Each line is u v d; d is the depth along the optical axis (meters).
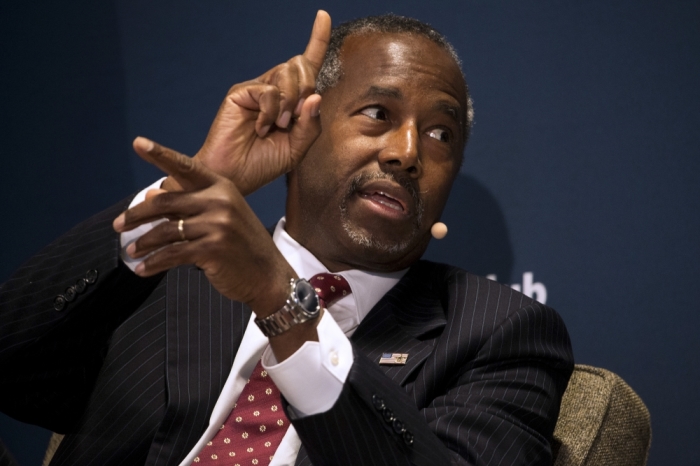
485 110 8.49
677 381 7.96
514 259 8.37
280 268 4.59
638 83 8.16
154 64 9.26
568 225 8.24
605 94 8.23
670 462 7.93
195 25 9.19
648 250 8.07
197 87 9.15
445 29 8.61
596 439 6.32
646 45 8.16
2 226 9.50
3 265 9.48
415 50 6.66
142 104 9.27
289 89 4.90
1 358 5.89
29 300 5.91
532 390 6.12
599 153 8.21
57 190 9.41
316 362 4.68
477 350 6.22
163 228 4.21
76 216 9.35
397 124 6.54
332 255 6.77
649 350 8.02
